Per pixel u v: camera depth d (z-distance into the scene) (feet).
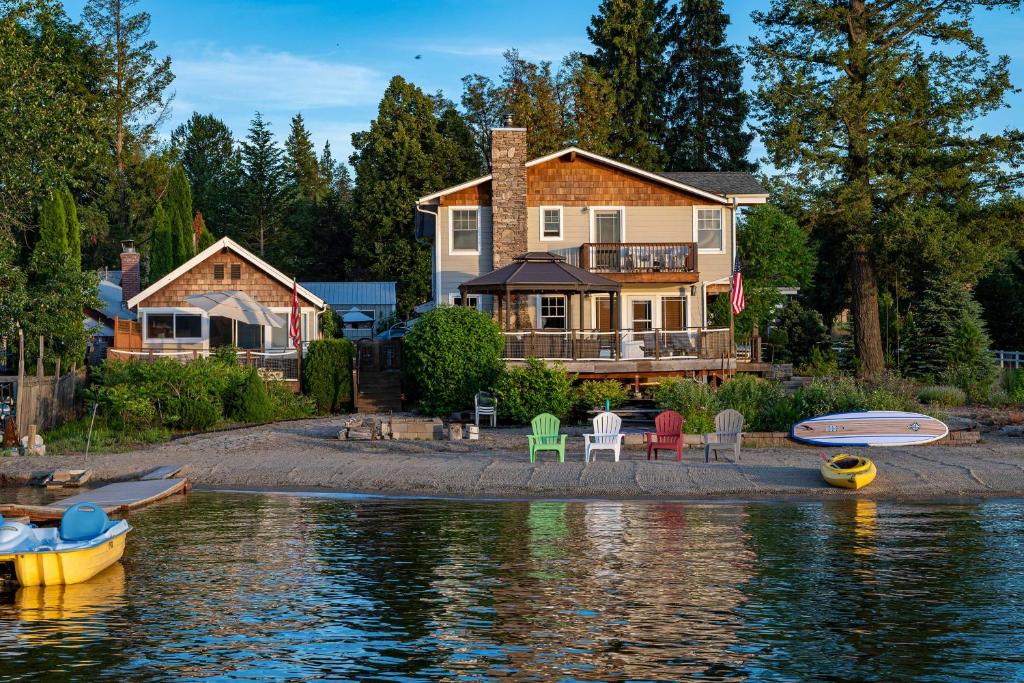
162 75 244.22
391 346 133.18
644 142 242.78
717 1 254.06
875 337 167.22
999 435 96.43
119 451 91.86
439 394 113.39
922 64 165.89
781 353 179.01
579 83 230.27
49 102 124.06
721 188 144.15
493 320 116.37
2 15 128.36
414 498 71.51
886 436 88.99
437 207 139.54
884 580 47.78
